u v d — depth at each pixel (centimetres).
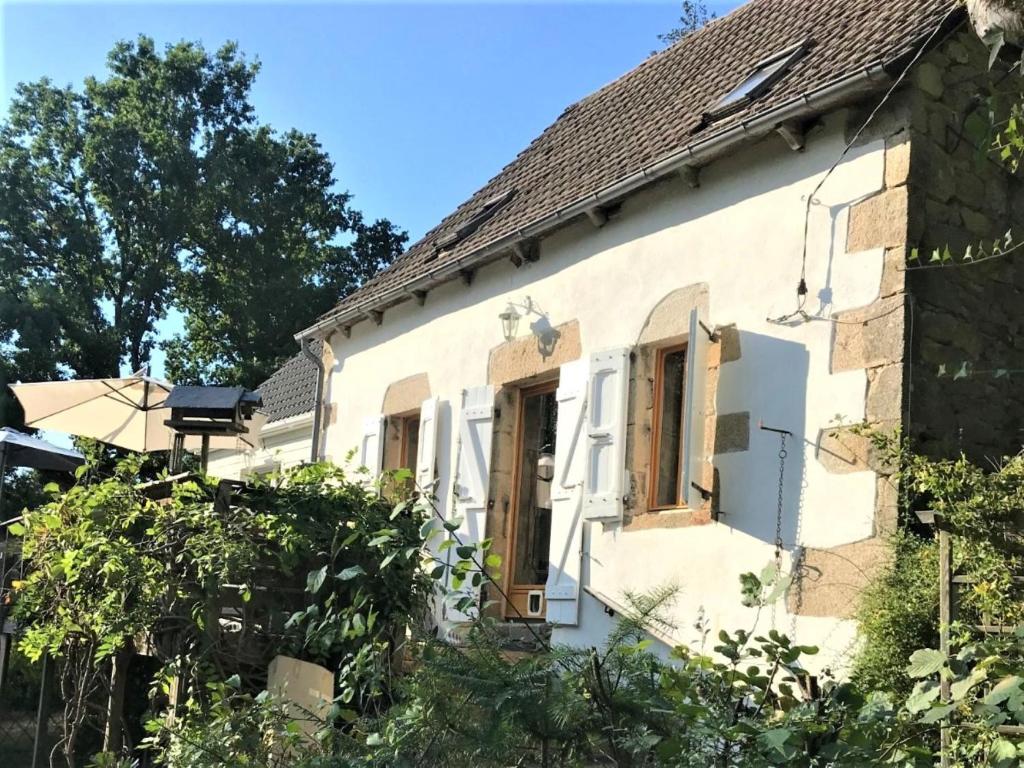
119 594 545
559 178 906
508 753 272
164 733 524
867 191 561
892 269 539
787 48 736
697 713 269
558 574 739
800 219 596
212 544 539
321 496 584
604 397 714
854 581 523
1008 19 400
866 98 568
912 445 514
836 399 555
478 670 288
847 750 263
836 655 491
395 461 1007
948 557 385
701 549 621
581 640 707
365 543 533
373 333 1066
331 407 1130
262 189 2867
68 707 616
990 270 576
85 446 618
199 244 2827
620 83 1091
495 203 1019
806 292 584
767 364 599
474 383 880
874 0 715
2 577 742
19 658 911
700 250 664
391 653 491
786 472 575
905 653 443
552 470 813
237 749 432
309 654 563
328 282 2989
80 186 2781
